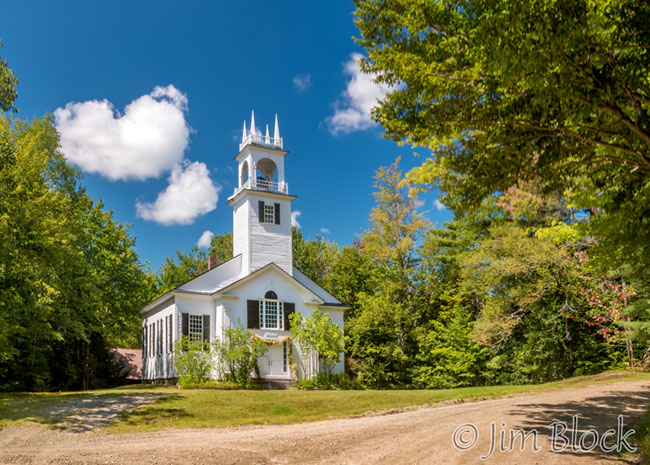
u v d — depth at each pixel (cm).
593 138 954
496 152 990
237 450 1195
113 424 1653
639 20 764
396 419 1686
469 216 3797
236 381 2927
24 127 3431
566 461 954
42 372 3123
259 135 3672
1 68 1883
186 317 3158
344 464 1033
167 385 3103
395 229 4166
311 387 3169
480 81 910
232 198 3659
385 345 4078
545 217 2928
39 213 2336
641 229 1094
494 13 767
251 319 3209
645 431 1137
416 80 937
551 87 784
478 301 4231
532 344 3241
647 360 2834
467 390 2547
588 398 1844
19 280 2066
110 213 4056
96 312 3772
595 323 2962
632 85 812
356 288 4744
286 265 3553
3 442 1352
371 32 1006
